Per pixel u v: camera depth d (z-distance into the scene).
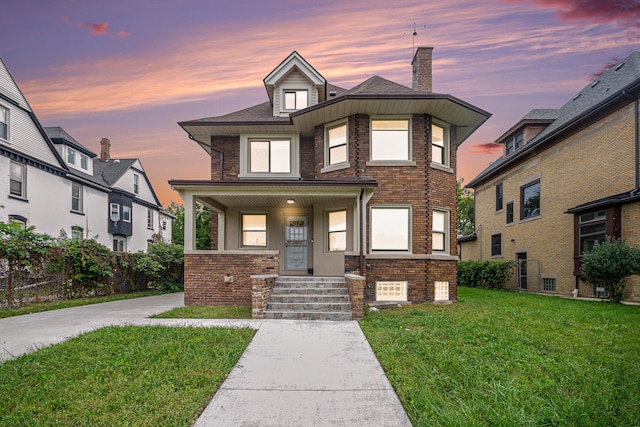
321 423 3.21
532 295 14.23
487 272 18.28
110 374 4.25
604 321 7.41
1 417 3.20
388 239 11.23
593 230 12.77
